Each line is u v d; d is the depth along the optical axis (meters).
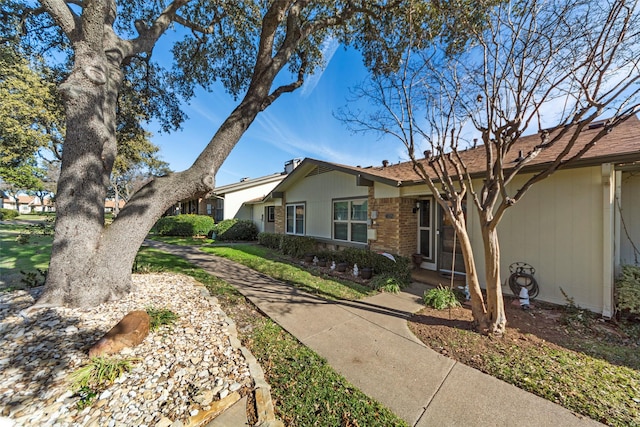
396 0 4.95
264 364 2.55
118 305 3.54
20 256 7.11
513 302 4.29
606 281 3.62
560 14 3.00
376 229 7.10
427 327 3.39
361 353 2.77
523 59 2.90
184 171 4.35
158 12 6.09
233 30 6.67
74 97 3.43
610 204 3.62
